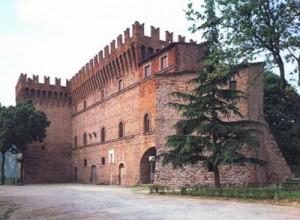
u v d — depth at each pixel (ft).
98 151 240.94
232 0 107.96
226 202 88.38
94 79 247.70
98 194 132.36
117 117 215.10
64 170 287.89
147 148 179.93
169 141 118.21
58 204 101.81
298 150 186.09
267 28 105.50
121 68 211.41
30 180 276.41
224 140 114.32
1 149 250.98
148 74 186.19
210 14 113.91
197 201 93.25
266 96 194.08
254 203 83.97
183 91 150.71
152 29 199.72
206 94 117.39
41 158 282.36
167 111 152.05
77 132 281.74
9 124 247.29
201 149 116.47
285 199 84.74
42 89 286.87
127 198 110.93
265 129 144.77
